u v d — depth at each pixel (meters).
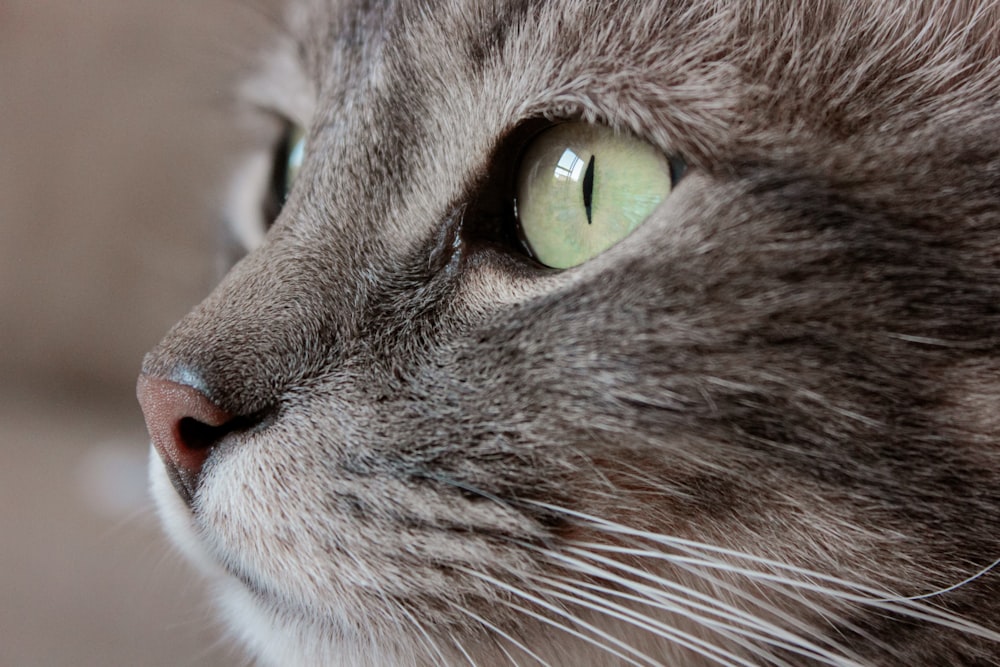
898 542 0.19
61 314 0.43
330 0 0.23
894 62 0.19
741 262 0.19
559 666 0.20
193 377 0.20
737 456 0.19
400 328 0.20
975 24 0.19
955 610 0.19
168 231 0.40
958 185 0.19
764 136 0.19
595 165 0.20
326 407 0.20
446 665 0.20
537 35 0.20
